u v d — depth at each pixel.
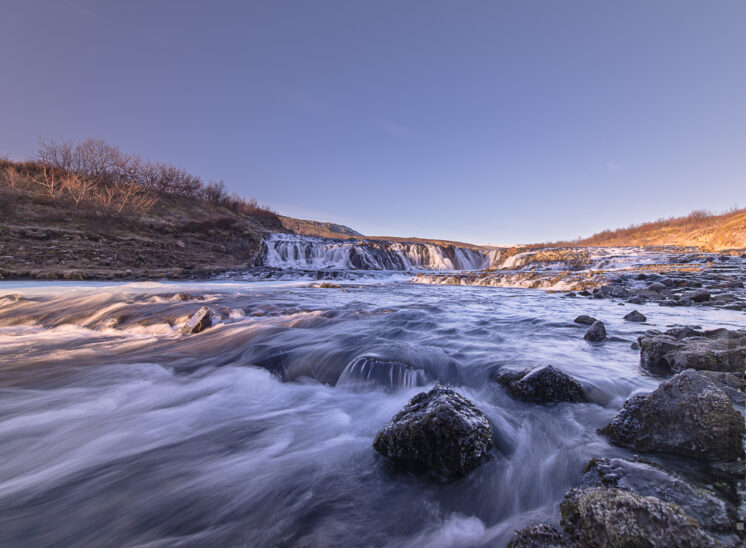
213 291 12.98
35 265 17.58
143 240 23.53
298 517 1.93
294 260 27.53
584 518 1.42
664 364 3.77
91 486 2.28
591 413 2.86
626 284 12.85
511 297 11.60
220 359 5.00
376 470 2.30
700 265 17.09
